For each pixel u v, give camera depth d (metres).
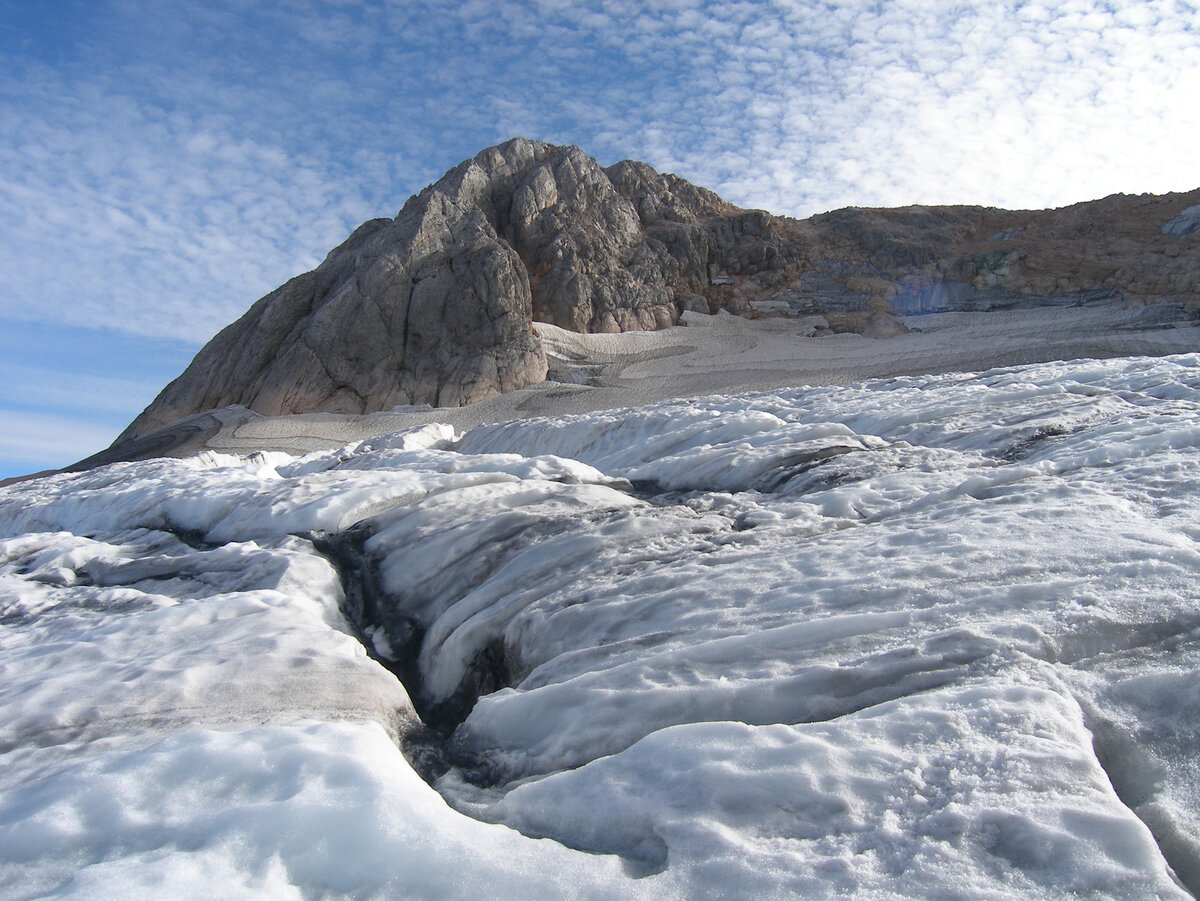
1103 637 3.58
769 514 6.52
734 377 38.22
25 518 12.44
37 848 2.73
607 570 5.68
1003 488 6.17
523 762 3.74
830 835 2.62
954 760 2.85
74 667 4.68
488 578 6.26
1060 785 2.67
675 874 2.51
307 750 3.21
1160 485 5.59
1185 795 2.69
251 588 6.43
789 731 3.12
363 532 7.50
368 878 2.57
